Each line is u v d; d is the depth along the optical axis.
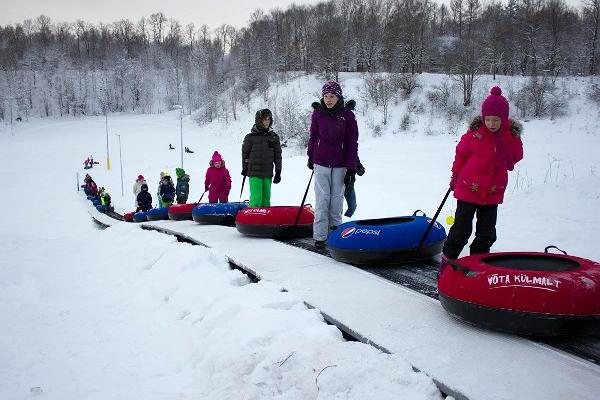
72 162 37.84
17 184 27.88
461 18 76.88
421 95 43.22
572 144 26.41
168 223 8.23
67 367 2.89
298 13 83.19
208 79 71.69
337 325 2.91
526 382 2.06
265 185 6.92
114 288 4.74
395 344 2.53
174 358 3.00
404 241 4.12
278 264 4.34
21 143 49.91
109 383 2.68
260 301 3.31
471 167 3.43
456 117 39.03
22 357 3.04
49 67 89.25
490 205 3.51
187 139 49.56
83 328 3.57
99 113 77.12
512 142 3.40
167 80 84.69
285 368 2.41
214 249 4.88
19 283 4.84
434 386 2.13
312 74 60.25
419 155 24.28
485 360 2.29
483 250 3.59
